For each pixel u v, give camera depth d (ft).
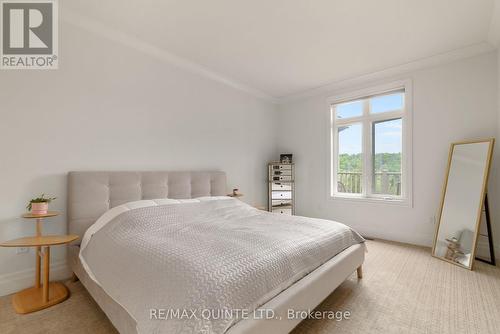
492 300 6.09
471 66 9.33
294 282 4.76
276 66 10.89
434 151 10.15
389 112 11.64
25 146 6.67
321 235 6.18
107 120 8.21
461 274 7.62
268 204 14.79
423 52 9.59
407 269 8.04
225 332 3.37
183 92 10.50
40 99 6.91
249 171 13.78
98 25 7.78
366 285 6.95
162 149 9.74
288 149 15.33
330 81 12.71
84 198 7.33
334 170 13.60
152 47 9.19
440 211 9.43
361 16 7.30
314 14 7.22
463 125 9.48
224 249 4.62
